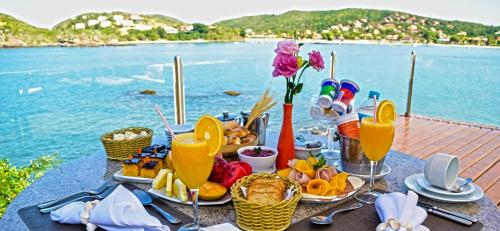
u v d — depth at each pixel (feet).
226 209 3.32
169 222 3.06
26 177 9.23
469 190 3.59
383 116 3.68
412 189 3.67
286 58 3.87
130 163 3.96
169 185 3.46
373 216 3.18
